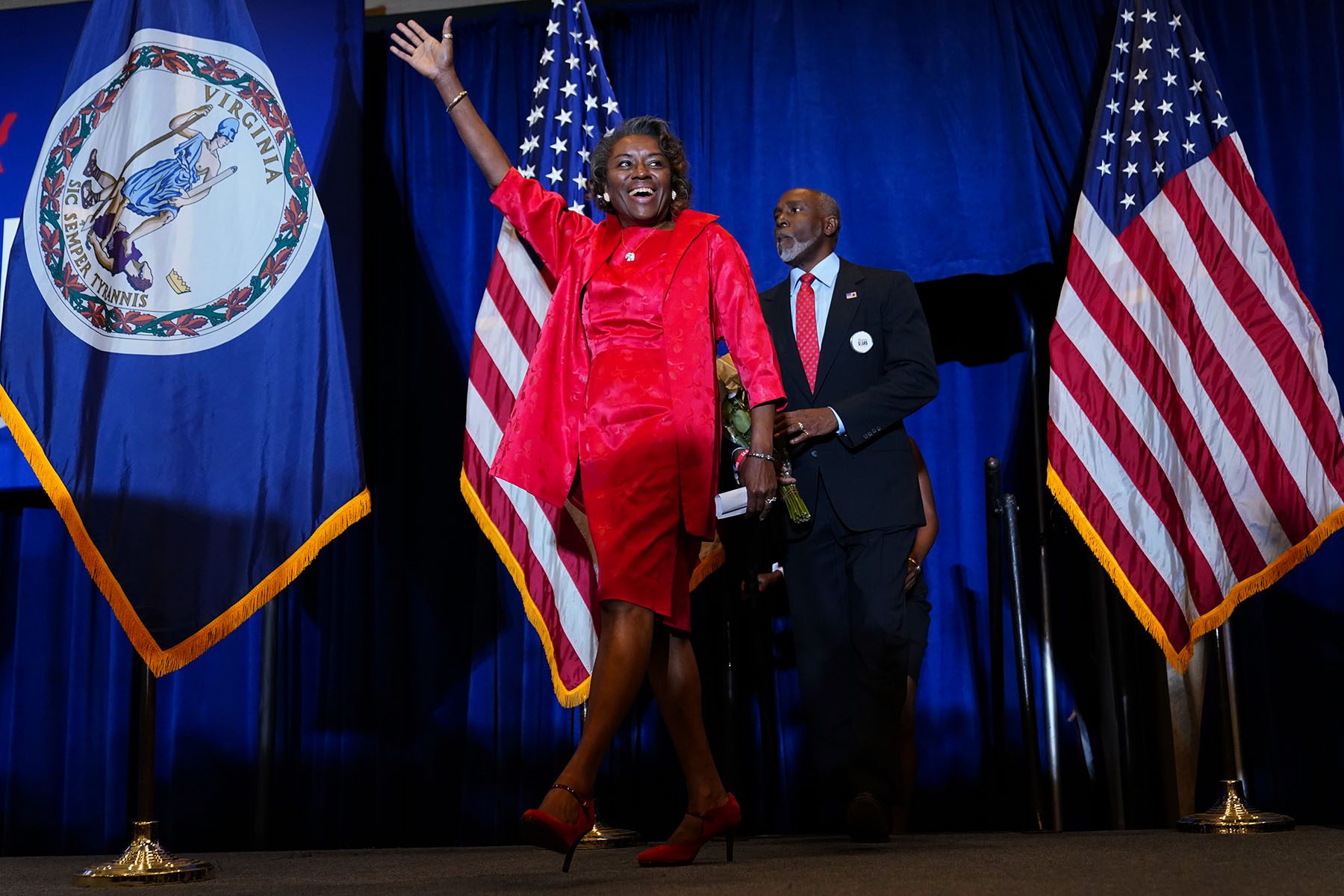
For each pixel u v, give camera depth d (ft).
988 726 12.87
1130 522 11.21
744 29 14.11
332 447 10.69
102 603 13.52
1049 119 13.47
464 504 13.87
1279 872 6.29
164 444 10.34
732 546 12.35
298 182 11.24
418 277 14.28
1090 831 11.31
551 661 11.28
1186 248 11.76
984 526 13.26
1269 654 12.53
